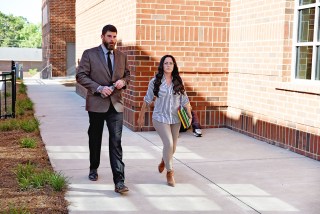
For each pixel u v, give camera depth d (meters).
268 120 8.55
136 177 6.23
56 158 7.22
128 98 10.05
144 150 7.89
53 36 29.81
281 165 6.91
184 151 7.82
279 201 5.27
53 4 29.59
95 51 5.70
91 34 14.76
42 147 8.02
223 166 6.84
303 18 7.98
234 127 9.84
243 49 9.39
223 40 9.97
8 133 9.34
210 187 5.79
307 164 6.99
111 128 5.57
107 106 5.59
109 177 6.20
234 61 9.80
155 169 6.66
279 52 8.16
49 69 30.25
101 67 5.64
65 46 30.02
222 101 10.13
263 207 5.06
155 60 9.56
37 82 26.52
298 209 5.00
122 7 10.41
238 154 7.62
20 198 5.23
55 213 4.79
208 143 8.51
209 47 9.88
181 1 9.59
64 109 13.38
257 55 8.88
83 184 5.86
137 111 9.63
